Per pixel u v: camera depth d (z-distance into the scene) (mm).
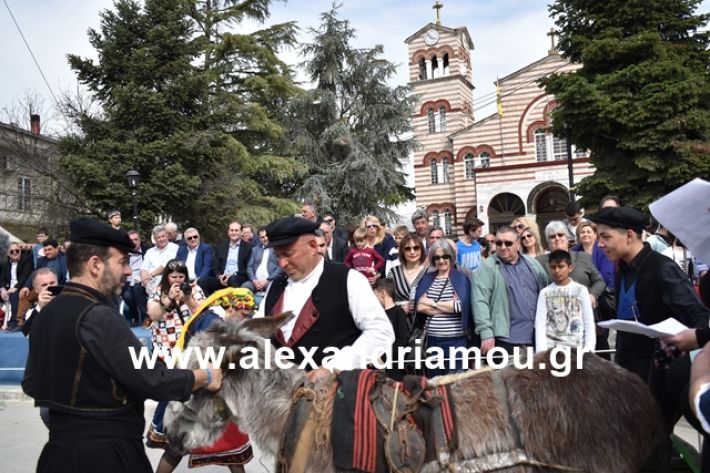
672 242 8383
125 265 3170
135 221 18109
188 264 10688
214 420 3150
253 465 5887
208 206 23203
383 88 33062
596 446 2828
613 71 21469
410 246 6730
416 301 6273
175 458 4734
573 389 2904
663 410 3424
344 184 30828
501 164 41250
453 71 44719
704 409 2172
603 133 21062
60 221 22500
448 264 6184
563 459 2842
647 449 2943
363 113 32531
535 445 2842
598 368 3004
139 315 11227
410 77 45875
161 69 22234
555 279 5672
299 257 3619
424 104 44625
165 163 21781
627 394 2936
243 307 4438
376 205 31938
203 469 5836
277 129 29469
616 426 2854
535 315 5848
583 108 20391
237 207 25781
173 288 5238
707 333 2814
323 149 32312
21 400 8797
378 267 8602
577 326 5512
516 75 40906
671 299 3734
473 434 2855
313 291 3633
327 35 32375
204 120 23016
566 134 21609
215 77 28188
